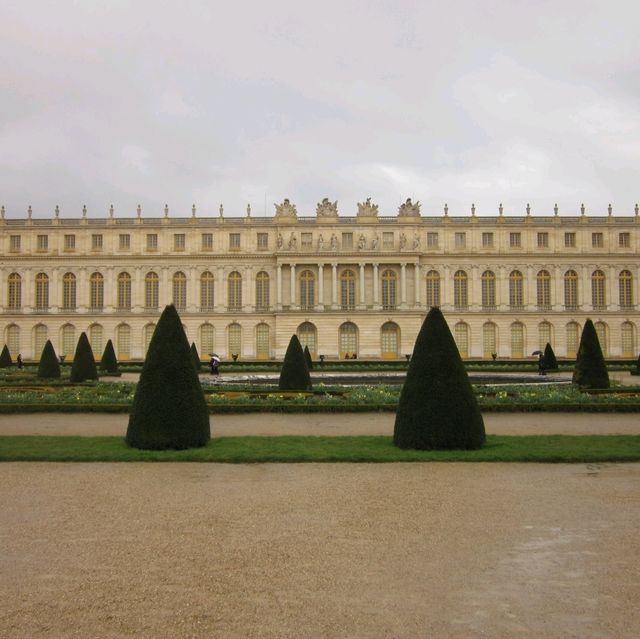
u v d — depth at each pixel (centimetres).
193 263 10831
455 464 2184
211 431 2966
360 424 3195
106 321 10800
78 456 2266
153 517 1542
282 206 10775
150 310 10812
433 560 1246
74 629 968
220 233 10850
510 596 1083
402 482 1912
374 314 10556
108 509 1616
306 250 10662
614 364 8419
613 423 3128
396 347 10656
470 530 1433
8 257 10844
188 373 2506
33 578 1160
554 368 7469
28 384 5056
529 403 3575
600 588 1114
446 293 10762
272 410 3628
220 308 10781
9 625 980
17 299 10919
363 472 2061
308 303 10731
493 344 10800
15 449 2383
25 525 1479
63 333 10881
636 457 2216
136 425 2444
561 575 1172
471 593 1095
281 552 1292
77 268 10862
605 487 1831
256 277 10869
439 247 10794
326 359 10331
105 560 1248
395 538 1377
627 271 10825
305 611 1027
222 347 10806
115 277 10856
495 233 10825
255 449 2397
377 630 965
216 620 998
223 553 1287
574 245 10844
